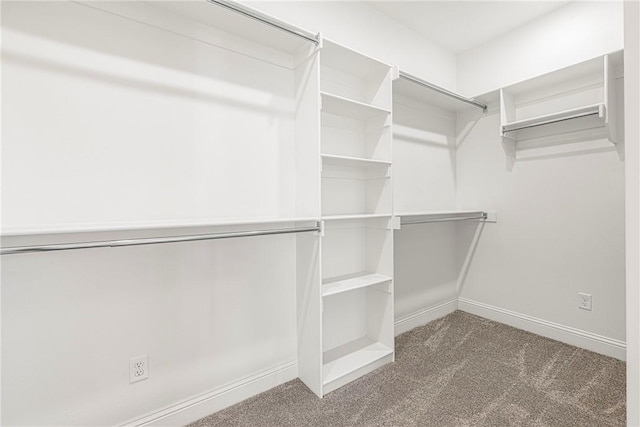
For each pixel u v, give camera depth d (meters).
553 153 2.33
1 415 1.12
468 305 2.93
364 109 1.94
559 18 2.25
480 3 2.21
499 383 1.77
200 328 1.54
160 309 1.43
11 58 1.12
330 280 1.99
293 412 1.56
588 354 2.10
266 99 1.75
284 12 1.80
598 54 2.05
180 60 1.48
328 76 2.00
